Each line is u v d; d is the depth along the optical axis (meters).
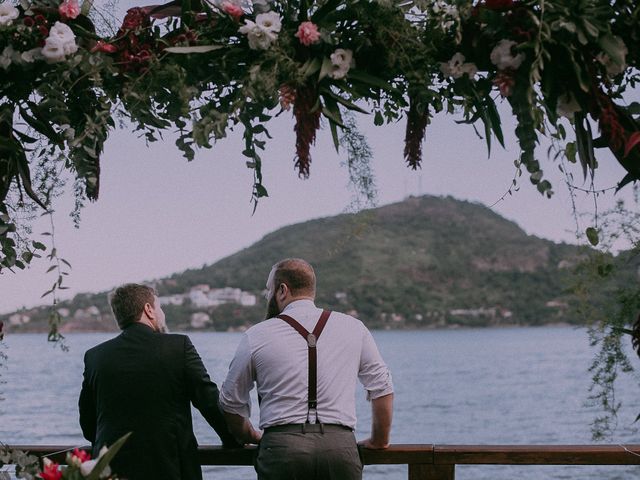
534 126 2.35
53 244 2.55
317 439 2.65
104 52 2.52
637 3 2.43
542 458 2.88
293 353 2.71
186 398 2.81
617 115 2.41
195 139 2.41
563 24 2.30
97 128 2.47
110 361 2.78
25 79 2.54
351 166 2.57
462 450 2.91
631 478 24.64
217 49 2.52
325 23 2.49
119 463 2.70
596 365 2.53
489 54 2.49
